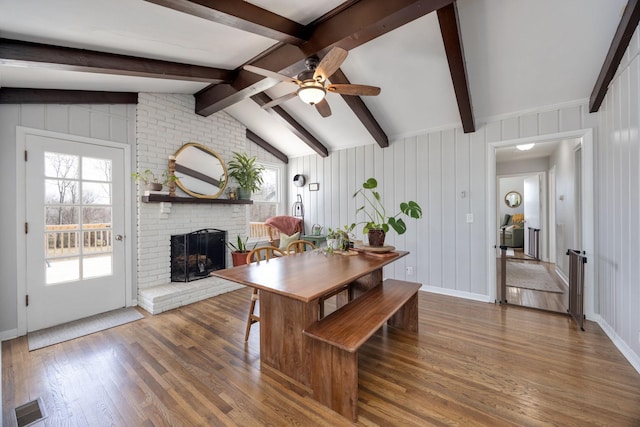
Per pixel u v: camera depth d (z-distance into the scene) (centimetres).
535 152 581
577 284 292
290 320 204
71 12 179
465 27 252
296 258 270
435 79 317
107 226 325
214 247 427
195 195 399
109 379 201
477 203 367
